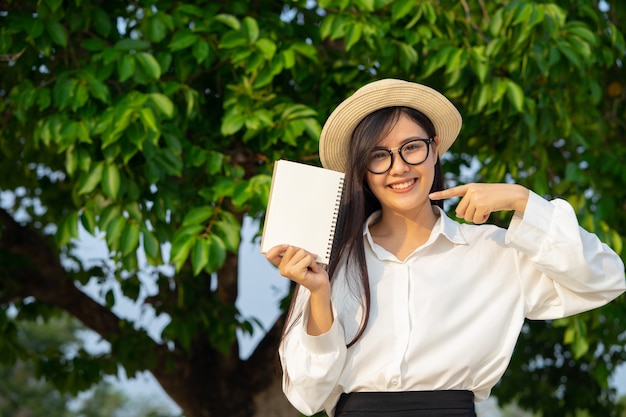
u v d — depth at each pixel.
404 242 2.52
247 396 6.71
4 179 6.57
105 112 4.51
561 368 7.95
